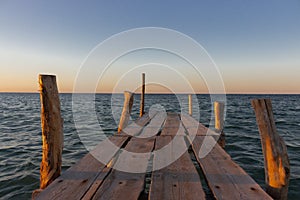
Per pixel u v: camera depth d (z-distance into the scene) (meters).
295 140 9.61
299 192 4.63
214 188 2.46
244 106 38.41
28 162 6.93
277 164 2.50
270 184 2.55
